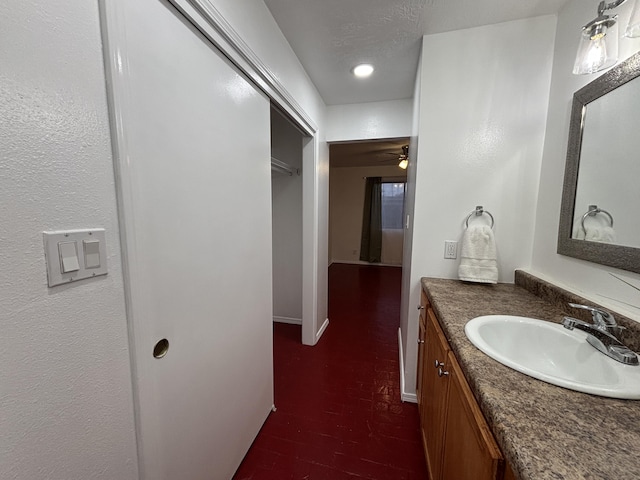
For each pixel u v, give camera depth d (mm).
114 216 665
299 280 3029
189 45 892
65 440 580
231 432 1264
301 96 1896
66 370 576
